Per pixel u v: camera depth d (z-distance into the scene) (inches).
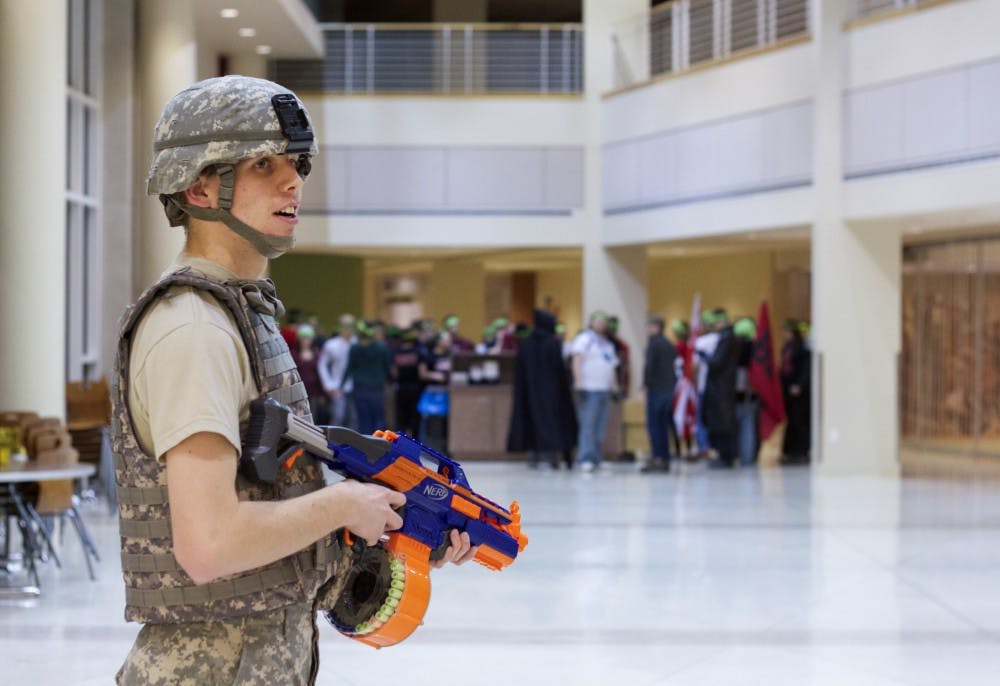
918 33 650.2
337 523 83.0
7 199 498.9
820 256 710.5
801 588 346.0
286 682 84.1
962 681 247.3
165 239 676.7
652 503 543.2
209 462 77.7
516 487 609.0
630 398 933.8
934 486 628.1
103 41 678.5
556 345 702.5
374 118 938.1
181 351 78.9
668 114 852.0
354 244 940.0
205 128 82.8
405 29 961.5
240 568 78.4
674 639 283.6
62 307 516.7
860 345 706.8
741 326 764.0
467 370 779.4
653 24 937.5
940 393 868.0
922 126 650.2
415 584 88.7
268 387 85.4
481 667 256.4
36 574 337.1
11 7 498.6
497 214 936.9
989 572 370.6
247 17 835.4
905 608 318.7
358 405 743.7
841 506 535.5
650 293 1312.7
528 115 935.7
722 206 801.6
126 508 83.4
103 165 681.0
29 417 417.4
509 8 1296.8
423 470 90.4
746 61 777.6
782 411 761.0
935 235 823.1
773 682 246.1
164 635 82.6
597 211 934.4
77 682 240.8
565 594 337.4
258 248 85.9
